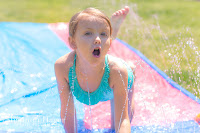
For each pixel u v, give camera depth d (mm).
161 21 5344
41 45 4121
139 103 2488
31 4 8422
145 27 4676
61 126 2018
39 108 2320
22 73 3004
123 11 2537
